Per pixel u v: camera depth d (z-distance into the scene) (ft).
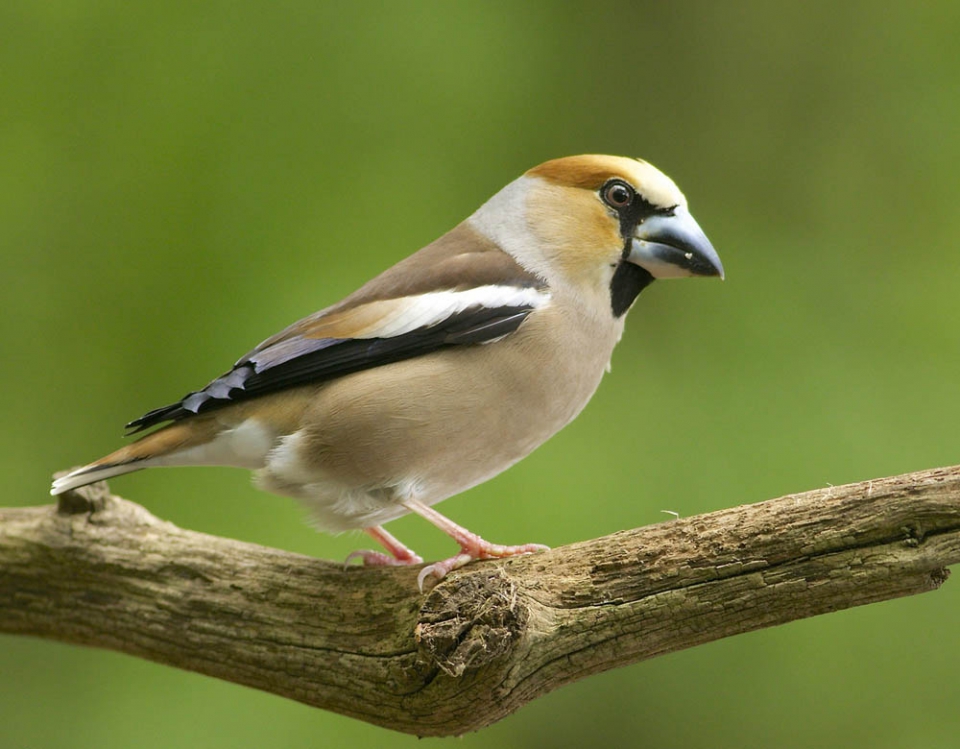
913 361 38.17
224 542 24.49
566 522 34.47
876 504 17.85
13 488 36.24
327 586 22.79
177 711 34.12
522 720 35.47
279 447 23.66
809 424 36.96
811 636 34.42
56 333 37.60
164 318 37.68
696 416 37.50
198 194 38.93
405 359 23.65
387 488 23.82
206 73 40.34
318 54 41.14
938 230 41.88
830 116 45.09
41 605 25.13
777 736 34.22
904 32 45.09
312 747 33.65
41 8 40.01
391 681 20.76
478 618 18.52
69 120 39.42
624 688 35.42
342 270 37.88
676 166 44.75
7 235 38.32
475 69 41.98
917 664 33.99
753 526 18.48
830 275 41.04
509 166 41.42
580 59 44.70
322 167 39.83
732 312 40.01
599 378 25.76
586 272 25.17
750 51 45.70
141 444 23.82
